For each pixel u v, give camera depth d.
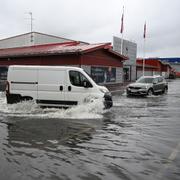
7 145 7.20
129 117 11.93
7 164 5.79
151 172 5.41
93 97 12.80
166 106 16.11
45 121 10.62
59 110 12.94
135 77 47.16
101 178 5.07
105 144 7.44
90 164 5.84
